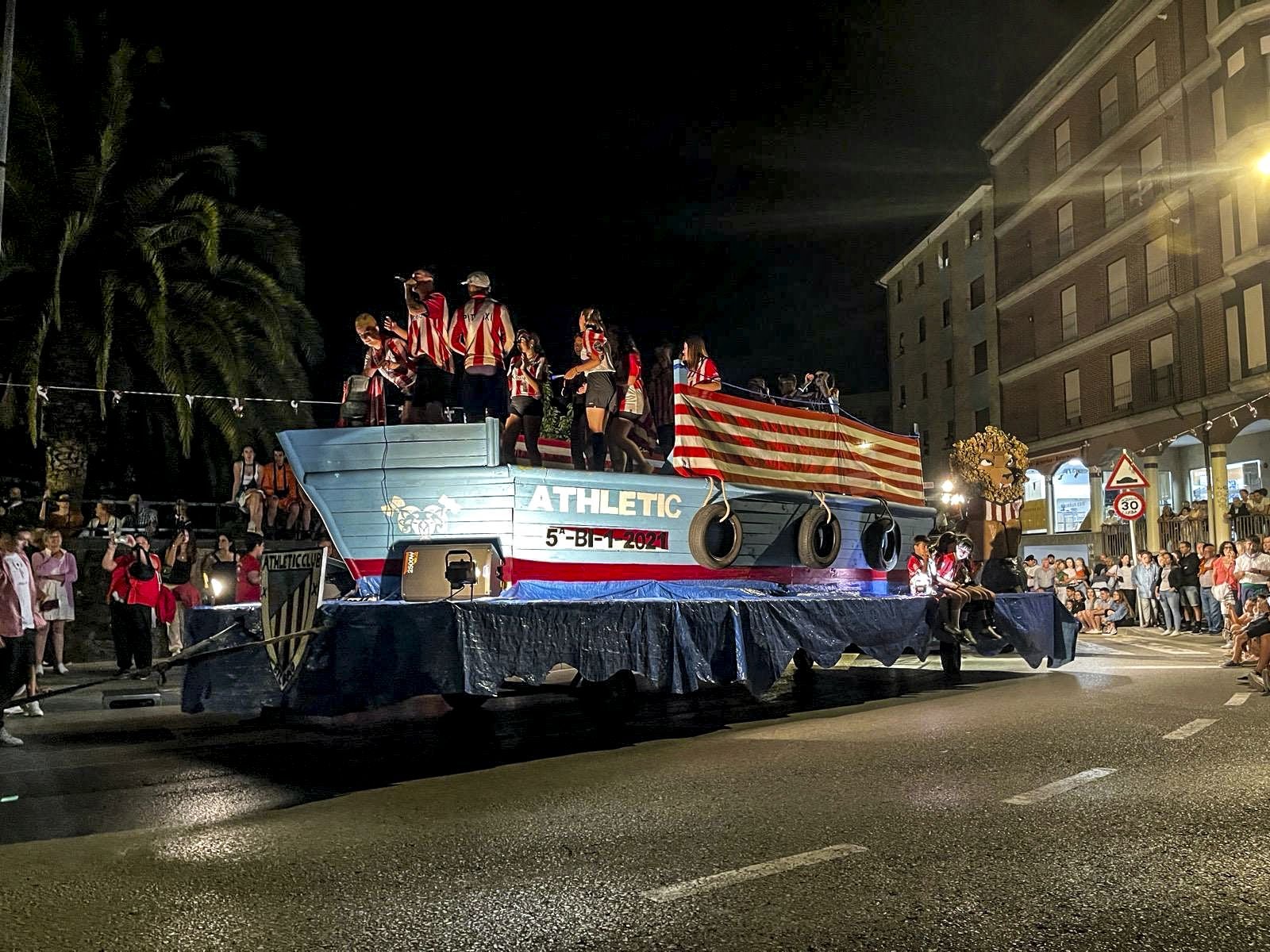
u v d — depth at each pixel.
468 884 4.48
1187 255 29.45
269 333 16.48
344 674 7.19
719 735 8.48
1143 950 3.66
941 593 11.93
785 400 12.59
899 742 7.84
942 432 45.59
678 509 9.91
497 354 9.91
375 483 8.84
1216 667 13.15
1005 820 5.42
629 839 5.16
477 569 8.52
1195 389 29.03
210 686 8.43
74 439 15.84
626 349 10.86
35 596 10.34
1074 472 36.06
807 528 11.11
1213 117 28.12
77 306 15.20
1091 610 21.25
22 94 14.33
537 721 9.51
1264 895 4.22
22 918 4.11
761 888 4.36
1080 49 34.06
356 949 3.74
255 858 4.93
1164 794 5.92
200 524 20.08
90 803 6.15
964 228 43.84
